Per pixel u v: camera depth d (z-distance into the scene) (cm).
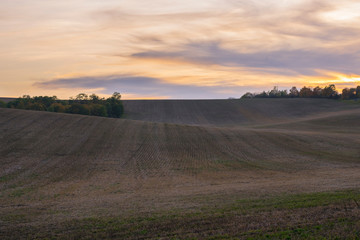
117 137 4188
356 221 1020
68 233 1004
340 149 3962
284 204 1259
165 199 1546
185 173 2686
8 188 2094
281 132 5147
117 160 3167
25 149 3347
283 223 1030
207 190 1817
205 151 3741
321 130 6106
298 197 1388
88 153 3372
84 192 1948
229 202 1366
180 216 1146
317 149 3959
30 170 2672
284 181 2166
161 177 2512
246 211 1180
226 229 996
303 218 1070
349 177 2178
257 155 3597
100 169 2795
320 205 1215
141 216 1170
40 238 968
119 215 1202
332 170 2770
